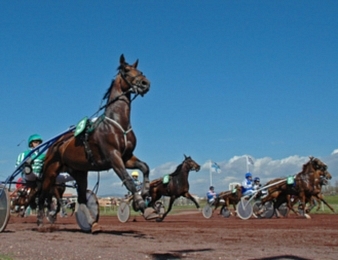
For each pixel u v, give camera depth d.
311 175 22.11
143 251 8.45
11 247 8.80
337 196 53.50
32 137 13.76
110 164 10.98
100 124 11.11
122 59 11.29
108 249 8.70
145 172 10.98
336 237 11.15
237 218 23.92
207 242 10.14
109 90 11.38
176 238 11.03
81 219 12.68
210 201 26.55
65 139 12.12
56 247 8.89
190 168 22.05
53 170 12.26
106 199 41.19
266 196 22.95
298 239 10.74
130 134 11.11
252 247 9.21
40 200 12.97
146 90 11.08
